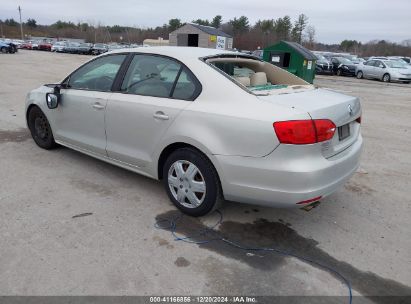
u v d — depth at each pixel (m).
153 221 3.57
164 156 3.79
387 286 2.82
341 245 3.32
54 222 3.46
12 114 7.80
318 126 2.99
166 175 3.76
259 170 3.06
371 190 4.56
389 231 3.60
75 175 4.57
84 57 36.62
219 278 2.80
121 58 4.20
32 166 4.81
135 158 3.98
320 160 3.07
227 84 3.32
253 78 4.23
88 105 4.37
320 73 26.25
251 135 3.04
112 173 4.67
